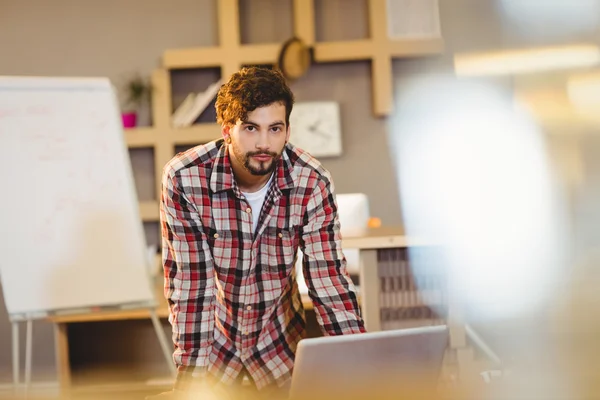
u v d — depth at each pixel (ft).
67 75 18.97
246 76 6.82
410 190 19.24
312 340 6.12
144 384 14.35
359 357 6.33
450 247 10.36
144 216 18.57
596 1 15.34
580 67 16.03
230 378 7.90
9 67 18.89
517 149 18.28
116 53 19.01
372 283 10.38
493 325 17.13
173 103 19.15
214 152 7.42
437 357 6.75
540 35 17.30
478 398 5.91
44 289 11.93
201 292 7.47
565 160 16.72
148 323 14.67
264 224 7.50
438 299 10.51
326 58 18.65
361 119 19.21
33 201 11.92
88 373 14.69
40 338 18.53
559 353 15.51
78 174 12.09
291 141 18.97
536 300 16.85
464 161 19.02
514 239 17.97
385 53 18.65
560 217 17.04
